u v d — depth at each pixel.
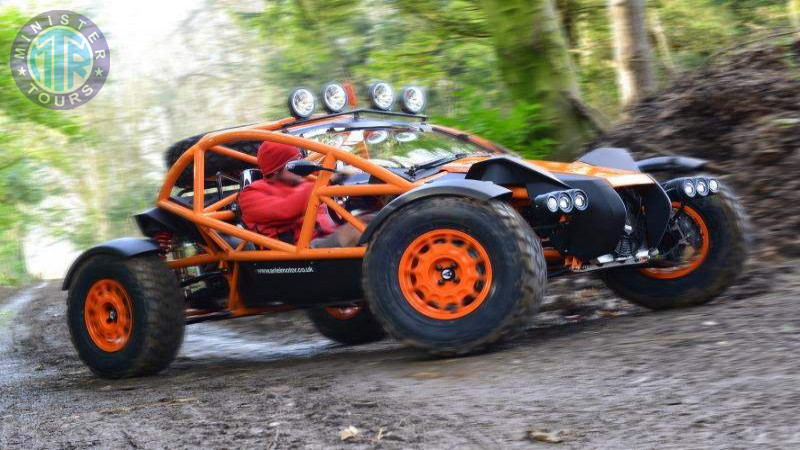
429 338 4.54
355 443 3.08
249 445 3.22
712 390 3.24
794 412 2.87
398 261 4.63
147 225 5.96
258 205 5.55
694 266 5.54
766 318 4.43
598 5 13.70
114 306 5.82
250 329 9.07
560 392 3.52
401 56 13.38
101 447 3.49
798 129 7.54
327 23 14.78
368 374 4.50
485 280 4.48
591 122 9.28
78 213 27.42
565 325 5.60
